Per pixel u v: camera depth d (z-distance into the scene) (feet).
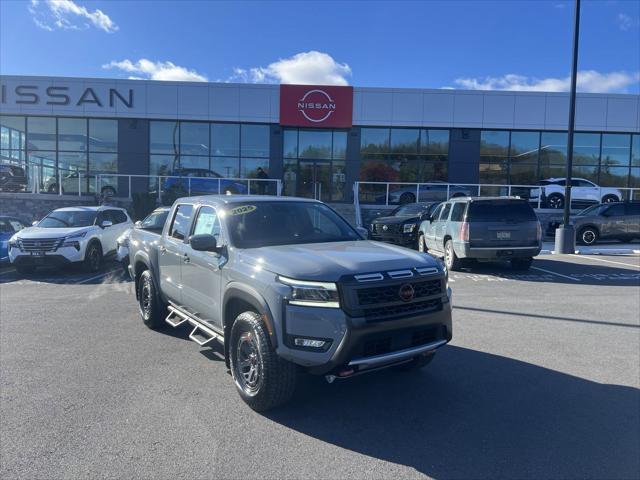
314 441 12.12
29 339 20.77
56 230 39.91
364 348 12.32
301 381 16.20
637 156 80.33
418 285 13.20
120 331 22.11
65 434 12.34
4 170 69.15
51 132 78.13
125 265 38.40
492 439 12.26
